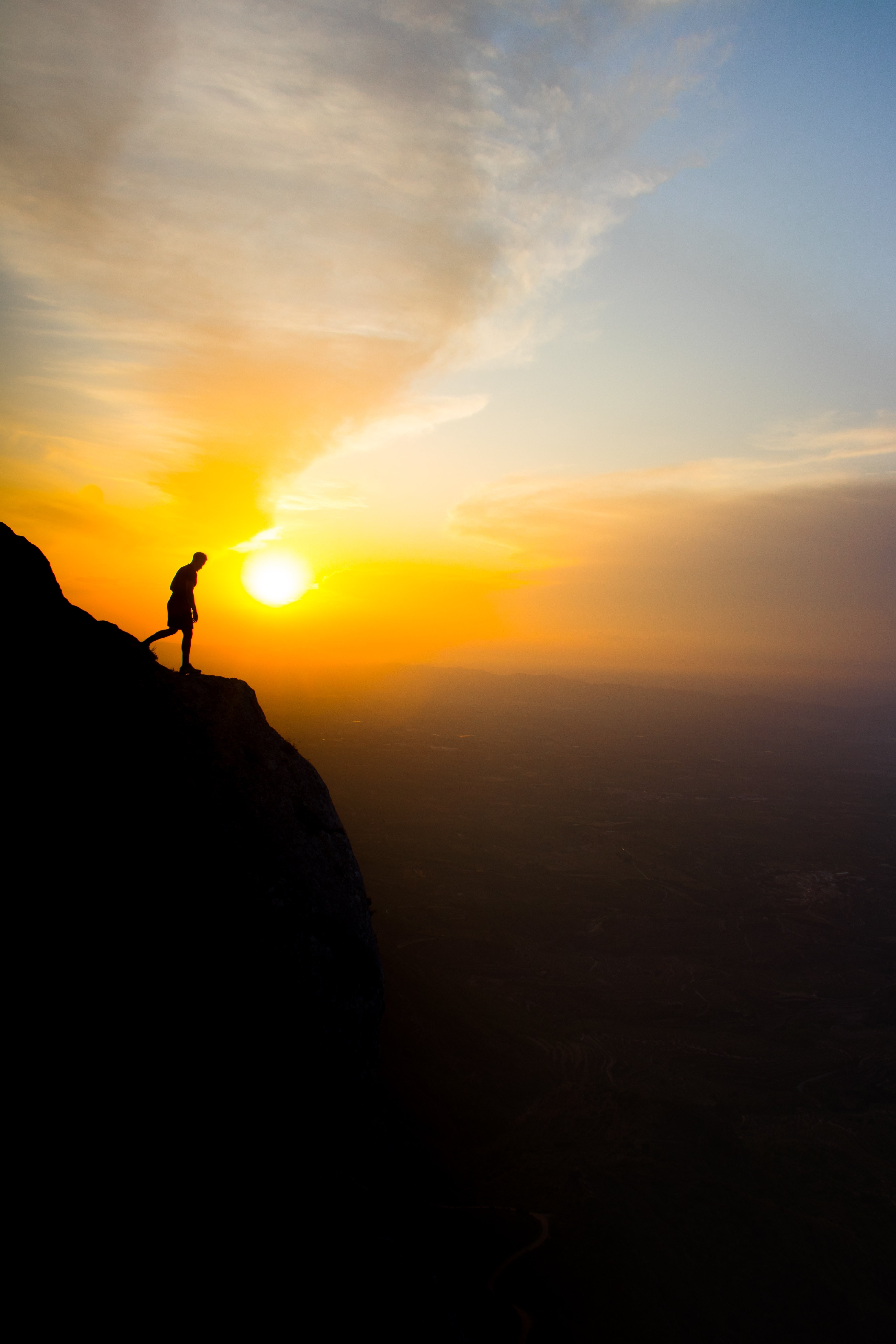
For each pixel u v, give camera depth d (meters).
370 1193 12.30
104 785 12.83
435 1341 9.84
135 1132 8.83
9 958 9.12
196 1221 8.47
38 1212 7.21
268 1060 12.53
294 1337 8.05
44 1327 6.43
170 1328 7.16
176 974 11.64
